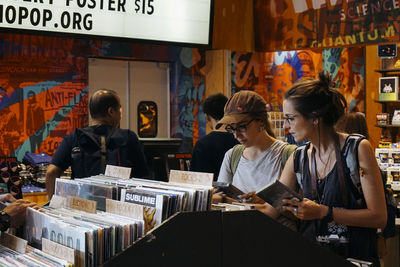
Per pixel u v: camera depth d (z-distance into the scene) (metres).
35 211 1.69
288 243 1.50
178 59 7.84
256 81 8.30
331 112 1.94
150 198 1.55
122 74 7.49
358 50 7.65
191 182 1.75
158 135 7.81
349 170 1.91
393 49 7.23
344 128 3.22
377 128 7.68
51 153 6.77
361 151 1.89
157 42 6.71
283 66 8.13
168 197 1.51
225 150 3.22
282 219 2.05
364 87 7.66
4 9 5.62
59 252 1.45
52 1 5.89
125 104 7.52
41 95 6.70
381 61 7.62
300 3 7.96
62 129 6.86
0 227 1.71
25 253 1.54
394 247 4.27
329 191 1.94
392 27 7.20
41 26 5.86
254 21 8.42
